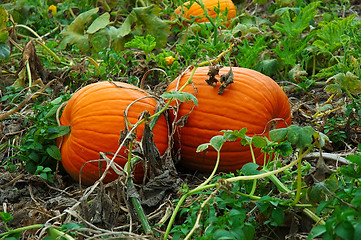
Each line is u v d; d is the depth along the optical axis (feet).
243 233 9.95
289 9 23.54
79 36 23.02
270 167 12.48
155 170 13.19
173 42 25.27
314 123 17.83
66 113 14.73
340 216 8.77
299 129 10.38
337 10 27.78
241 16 24.58
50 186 14.69
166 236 11.09
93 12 23.02
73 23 23.07
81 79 20.03
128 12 29.07
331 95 19.12
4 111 18.69
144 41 20.39
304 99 19.98
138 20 23.08
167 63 20.20
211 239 9.85
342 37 20.20
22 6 26.14
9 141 15.98
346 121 17.49
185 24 24.94
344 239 8.59
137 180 14.05
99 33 22.72
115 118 13.60
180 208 12.61
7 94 19.85
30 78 19.81
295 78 20.06
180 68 21.13
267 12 28.43
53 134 14.34
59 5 28.73
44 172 14.70
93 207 11.59
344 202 9.88
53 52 22.18
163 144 14.12
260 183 12.21
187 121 14.05
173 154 14.55
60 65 22.22
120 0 28.99
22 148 14.89
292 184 12.21
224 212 11.03
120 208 13.01
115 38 22.81
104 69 19.53
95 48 22.65
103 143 13.56
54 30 25.81
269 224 11.68
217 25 22.24
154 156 12.94
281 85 20.83
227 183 10.97
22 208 13.75
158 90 18.03
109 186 11.99
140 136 13.53
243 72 14.56
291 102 19.66
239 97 13.87
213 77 13.94
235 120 13.75
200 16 24.62
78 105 14.08
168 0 30.48
